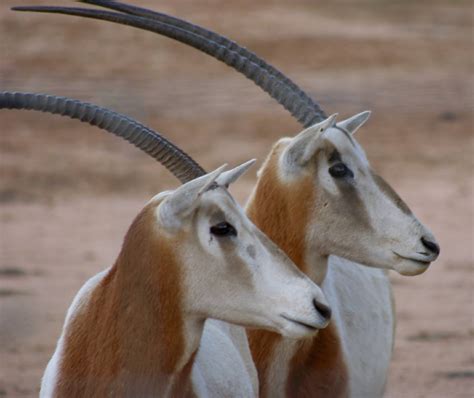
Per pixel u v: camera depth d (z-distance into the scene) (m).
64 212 59.50
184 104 88.12
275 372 22.00
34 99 18.75
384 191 22.02
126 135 18.67
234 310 17.59
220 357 19.47
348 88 95.12
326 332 22.20
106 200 62.94
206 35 23.94
